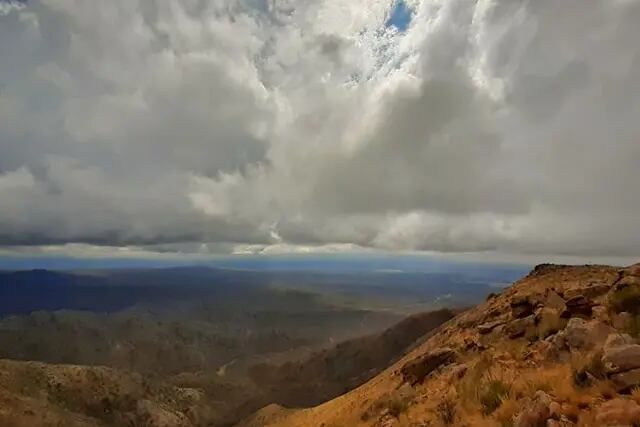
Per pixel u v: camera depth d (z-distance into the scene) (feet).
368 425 62.03
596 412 27.99
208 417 544.62
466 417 39.91
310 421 119.85
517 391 38.22
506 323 77.25
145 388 533.96
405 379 80.89
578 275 102.27
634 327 43.88
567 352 45.68
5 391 397.80
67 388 463.42
